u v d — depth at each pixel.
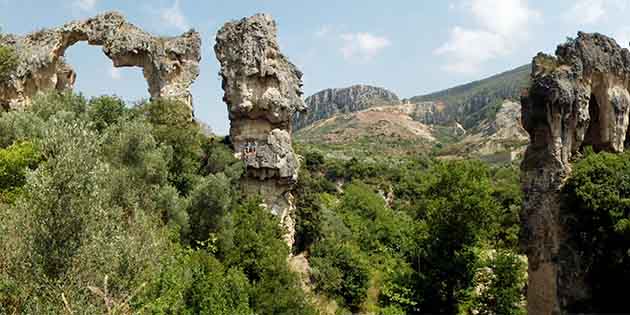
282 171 42.44
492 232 42.19
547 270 28.41
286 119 43.69
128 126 32.25
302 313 31.19
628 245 25.61
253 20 43.94
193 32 44.72
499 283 38.62
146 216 22.91
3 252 14.63
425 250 41.50
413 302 38.41
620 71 31.22
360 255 51.75
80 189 15.53
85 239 15.28
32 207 15.06
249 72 42.69
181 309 21.73
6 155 25.34
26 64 41.72
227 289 25.72
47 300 13.82
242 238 33.78
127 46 42.47
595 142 32.25
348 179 103.44
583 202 27.02
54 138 16.33
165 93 42.28
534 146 30.23
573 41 30.55
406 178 105.56
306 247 48.94
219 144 43.25
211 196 33.34
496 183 83.38
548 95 28.72
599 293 26.89
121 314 14.61
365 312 43.44
